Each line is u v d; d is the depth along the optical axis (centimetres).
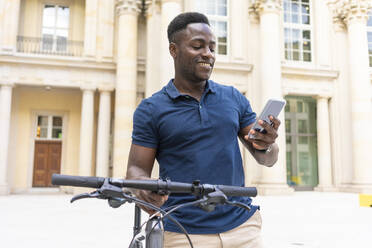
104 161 1902
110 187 121
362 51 2105
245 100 219
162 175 190
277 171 1812
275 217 966
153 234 135
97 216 1001
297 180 2302
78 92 2155
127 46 1891
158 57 1878
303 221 897
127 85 1858
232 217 183
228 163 188
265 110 179
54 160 2161
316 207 1220
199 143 186
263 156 195
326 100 2161
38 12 2147
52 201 1484
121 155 1792
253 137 180
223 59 2039
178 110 190
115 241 638
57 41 2139
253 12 2056
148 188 132
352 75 2109
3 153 1797
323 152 2114
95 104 2158
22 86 1998
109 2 2028
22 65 1864
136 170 184
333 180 2131
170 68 1756
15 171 2064
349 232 739
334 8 2225
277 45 1920
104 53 1975
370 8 2170
